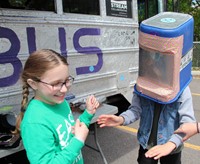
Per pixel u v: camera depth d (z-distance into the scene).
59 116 1.43
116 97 4.03
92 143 3.83
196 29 14.23
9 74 2.50
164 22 1.66
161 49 1.61
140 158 2.00
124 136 4.11
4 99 2.49
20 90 2.60
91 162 3.33
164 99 1.67
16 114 2.47
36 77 1.35
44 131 1.31
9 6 2.50
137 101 1.95
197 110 5.43
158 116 1.83
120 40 3.72
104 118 1.83
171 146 1.53
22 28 2.56
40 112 1.35
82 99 3.13
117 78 3.74
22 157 2.57
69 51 3.04
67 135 1.43
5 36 2.44
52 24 2.83
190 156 3.49
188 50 1.71
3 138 2.11
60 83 1.36
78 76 3.18
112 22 3.55
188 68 1.77
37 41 2.70
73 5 3.08
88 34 3.24
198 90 7.45
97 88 3.45
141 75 1.84
